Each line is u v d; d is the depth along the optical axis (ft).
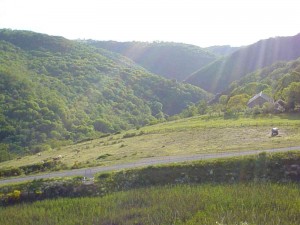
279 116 260.42
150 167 163.12
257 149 173.37
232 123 255.29
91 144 283.59
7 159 328.08
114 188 155.94
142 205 135.23
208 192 139.33
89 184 158.20
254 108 291.58
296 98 268.00
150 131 283.18
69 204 144.77
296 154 155.94
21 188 161.07
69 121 470.39
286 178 148.15
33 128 425.28
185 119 347.36
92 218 128.88
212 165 158.71
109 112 551.59
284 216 114.01
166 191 145.28
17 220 135.64
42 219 134.10
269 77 511.40
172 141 229.04
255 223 110.52
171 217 121.60
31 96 472.85
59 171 183.32
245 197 130.52
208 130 244.42
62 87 586.45
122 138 282.77
